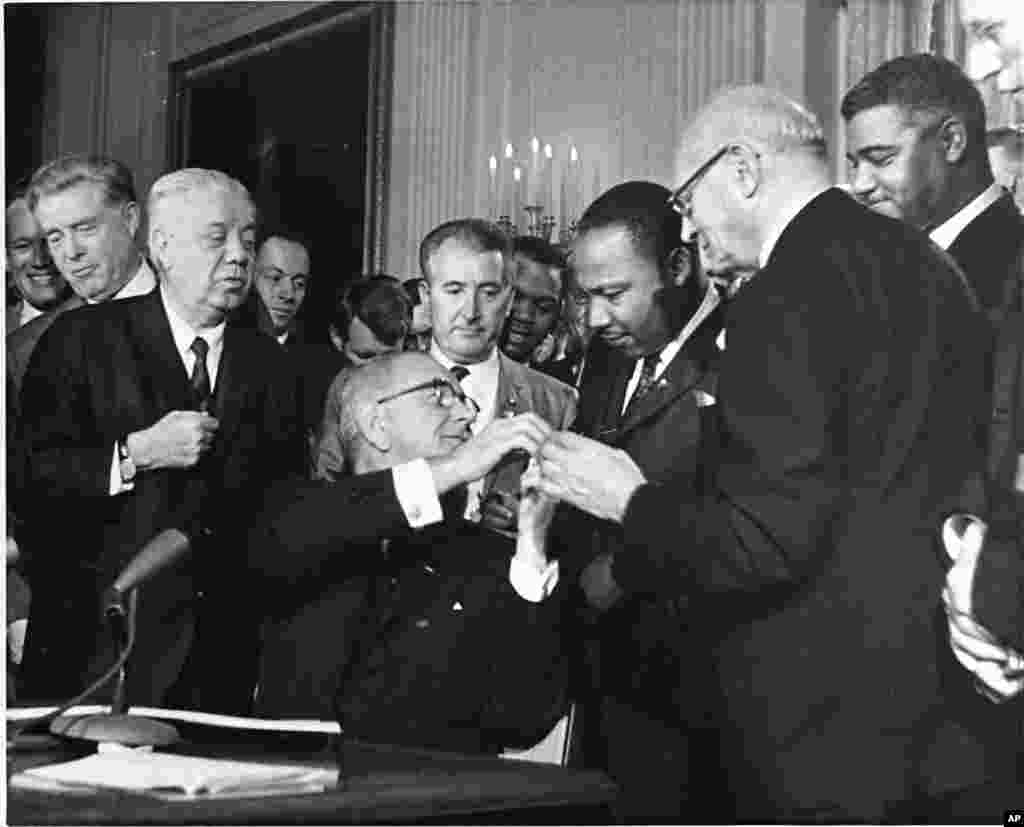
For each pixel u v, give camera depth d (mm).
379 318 5121
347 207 5309
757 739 4207
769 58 4727
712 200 4547
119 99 5438
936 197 4512
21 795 2688
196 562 4938
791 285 4133
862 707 4109
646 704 4500
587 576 4613
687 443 4637
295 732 3463
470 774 3037
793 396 4020
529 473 4730
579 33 5094
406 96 5328
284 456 5059
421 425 4926
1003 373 4199
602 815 3100
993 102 4512
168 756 3088
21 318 5199
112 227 5246
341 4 5406
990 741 4125
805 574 4113
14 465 5105
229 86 5449
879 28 4629
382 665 4699
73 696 4957
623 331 4820
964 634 4117
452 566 4734
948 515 4125
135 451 5043
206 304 5160
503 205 5141
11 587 5031
